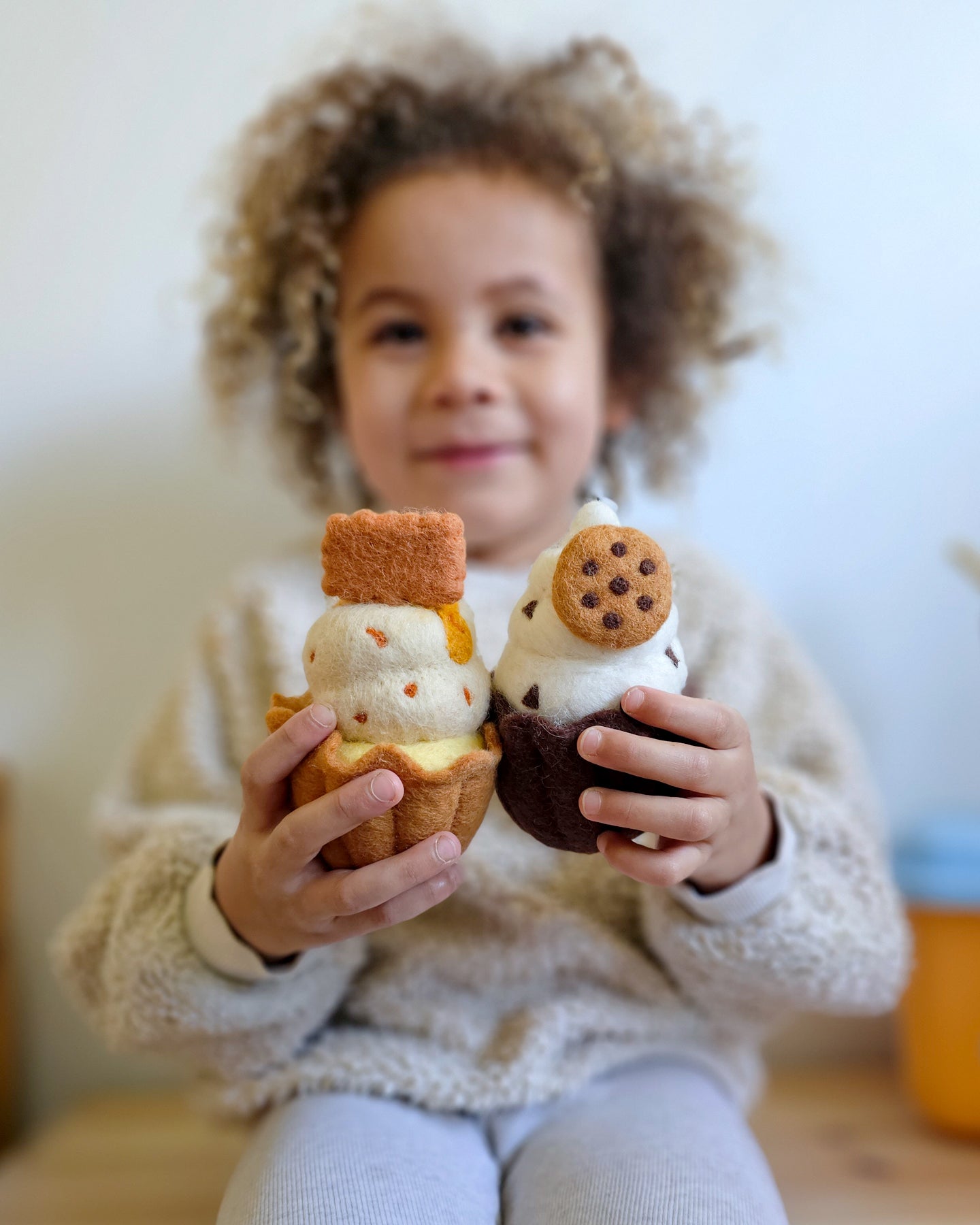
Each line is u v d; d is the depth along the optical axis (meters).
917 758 0.61
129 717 0.60
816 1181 0.49
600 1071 0.43
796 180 0.60
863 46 0.60
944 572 0.61
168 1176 0.50
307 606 0.53
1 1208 0.47
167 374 0.60
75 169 0.60
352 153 0.55
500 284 0.51
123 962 0.41
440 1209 0.35
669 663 0.31
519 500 0.52
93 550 0.60
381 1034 0.44
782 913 0.41
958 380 0.61
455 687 0.30
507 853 0.46
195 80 0.59
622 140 0.58
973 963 0.52
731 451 0.61
